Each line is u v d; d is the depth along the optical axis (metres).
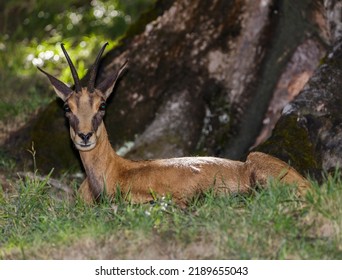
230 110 15.04
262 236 10.08
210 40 15.16
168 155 14.78
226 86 15.10
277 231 10.15
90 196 12.41
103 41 21.14
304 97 13.40
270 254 9.90
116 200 11.59
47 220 11.10
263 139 15.04
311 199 10.50
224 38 15.13
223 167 12.05
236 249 9.95
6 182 13.95
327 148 12.93
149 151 14.80
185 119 14.98
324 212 10.32
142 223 10.44
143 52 15.16
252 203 10.76
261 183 11.72
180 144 14.85
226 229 10.20
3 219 11.81
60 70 20.08
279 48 15.13
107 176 12.23
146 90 15.07
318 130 13.11
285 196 10.77
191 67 15.13
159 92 15.07
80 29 22.11
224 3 15.16
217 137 14.95
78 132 11.84
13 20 22.77
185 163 12.10
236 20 15.13
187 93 15.06
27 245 10.64
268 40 15.13
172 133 14.90
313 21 15.13
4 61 20.53
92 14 22.56
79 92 12.08
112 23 22.17
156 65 15.15
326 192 10.57
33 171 14.72
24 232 11.23
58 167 14.71
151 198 11.89
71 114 11.99
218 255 9.95
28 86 19.00
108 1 23.14
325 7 14.93
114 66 15.10
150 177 12.04
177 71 15.15
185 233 10.30
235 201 11.12
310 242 10.09
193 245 10.14
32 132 15.08
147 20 15.36
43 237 10.73
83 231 10.61
